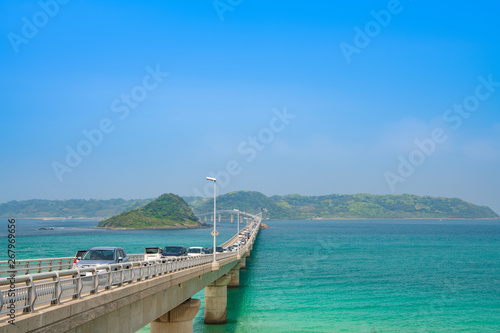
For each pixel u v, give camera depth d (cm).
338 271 9319
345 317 5081
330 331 4462
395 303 5872
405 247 16450
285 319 4978
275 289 7031
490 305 5772
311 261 11400
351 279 8119
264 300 6109
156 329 3228
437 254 13612
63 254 11800
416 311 5384
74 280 1622
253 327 4644
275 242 19462
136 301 2141
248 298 6262
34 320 1320
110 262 2584
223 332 4450
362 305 5750
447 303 5891
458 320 4972
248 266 10288
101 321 1784
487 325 4759
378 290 6919
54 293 1492
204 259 3966
